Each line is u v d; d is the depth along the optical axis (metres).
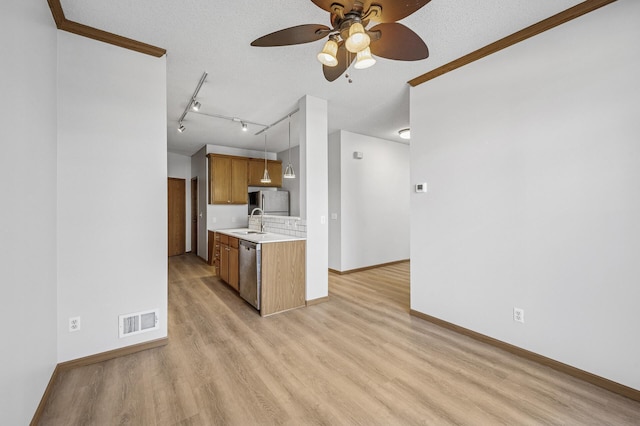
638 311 1.69
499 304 2.32
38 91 1.58
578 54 1.90
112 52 2.17
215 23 2.04
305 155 3.39
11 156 1.23
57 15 1.86
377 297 3.70
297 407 1.64
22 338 1.34
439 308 2.79
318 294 3.48
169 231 6.71
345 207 5.03
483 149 2.42
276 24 2.06
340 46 1.76
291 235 3.72
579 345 1.91
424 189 2.89
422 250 2.94
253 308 3.29
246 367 2.05
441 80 2.74
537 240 2.10
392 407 1.64
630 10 1.71
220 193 5.72
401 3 1.42
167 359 2.15
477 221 2.47
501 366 2.06
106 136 2.14
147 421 1.52
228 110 3.85
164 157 2.40
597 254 1.84
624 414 1.57
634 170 1.70
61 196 1.97
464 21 2.02
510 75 2.24
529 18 1.99
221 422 1.52
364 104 3.65
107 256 2.14
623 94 1.74
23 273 1.36
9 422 1.19
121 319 2.19
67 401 1.67
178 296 3.72
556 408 1.62
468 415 1.57
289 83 3.03
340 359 2.16
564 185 1.97
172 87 3.12
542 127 2.08
